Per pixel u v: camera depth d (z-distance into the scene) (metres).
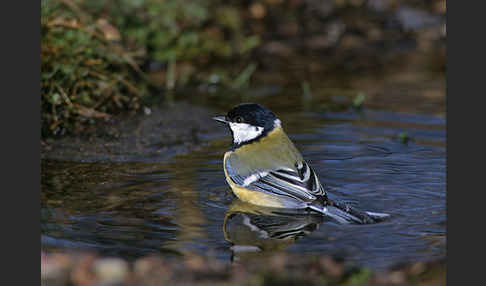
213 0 21.77
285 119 14.65
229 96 16.55
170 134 13.73
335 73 18.61
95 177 11.24
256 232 9.09
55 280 7.60
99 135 13.52
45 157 12.24
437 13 23.09
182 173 11.51
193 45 19.14
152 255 8.27
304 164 10.18
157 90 16.70
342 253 8.39
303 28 21.86
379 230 9.15
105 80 14.56
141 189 10.70
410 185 10.77
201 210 9.90
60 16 14.47
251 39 20.09
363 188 10.66
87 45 14.39
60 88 13.80
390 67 19.12
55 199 10.20
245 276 7.64
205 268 7.86
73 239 8.74
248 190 10.24
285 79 18.02
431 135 13.52
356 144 12.99
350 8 23.47
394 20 22.72
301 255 8.31
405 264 8.05
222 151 12.80
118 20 16.86
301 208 10.00
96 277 7.64
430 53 20.39
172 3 18.98
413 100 16.05
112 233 8.97
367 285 7.48
